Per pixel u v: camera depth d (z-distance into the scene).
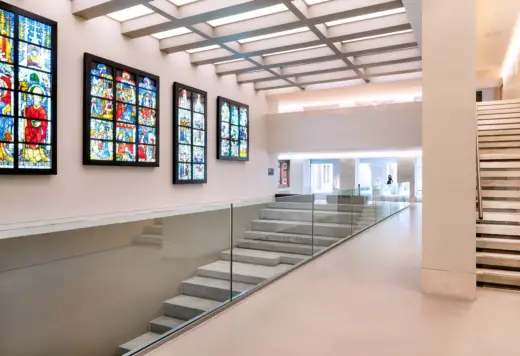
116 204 8.71
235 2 7.60
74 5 7.71
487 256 4.86
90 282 4.20
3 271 3.54
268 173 15.56
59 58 7.51
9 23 6.54
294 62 11.28
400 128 13.40
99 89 8.22
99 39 8.34
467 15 4.23
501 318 3.62
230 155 12.77
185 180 10.66
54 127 7.23
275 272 5.32
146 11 8.45
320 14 8.10
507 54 12.36
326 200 7.05
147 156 9.42
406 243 7.42
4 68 6.46
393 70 12.35
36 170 6.91
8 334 3.51
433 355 2.89
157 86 9.79
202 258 4.67
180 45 9.75
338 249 6.90
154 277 4.71
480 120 9.84
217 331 3.33
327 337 3.20
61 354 3.91
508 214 5.41
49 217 7.29
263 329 3.37
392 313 3.75
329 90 14.94
